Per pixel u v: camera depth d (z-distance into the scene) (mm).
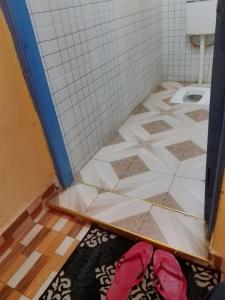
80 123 1557
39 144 1309
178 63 2723
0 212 1172
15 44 1060
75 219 1336
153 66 2562
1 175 1143
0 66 1028
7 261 1169
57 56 1273
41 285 1060
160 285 979
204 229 1149
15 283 1079
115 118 1977
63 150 1421
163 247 1110
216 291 785
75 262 1127
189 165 1564
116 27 1741
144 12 2113
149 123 2082
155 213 1269
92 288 1024
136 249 1116
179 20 2463
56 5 1215
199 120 2031
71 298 1004
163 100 2443
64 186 1497
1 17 989
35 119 1249
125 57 1948
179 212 1253
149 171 1562
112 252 1150
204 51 2500
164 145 1786
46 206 1422
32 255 1181
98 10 1520
